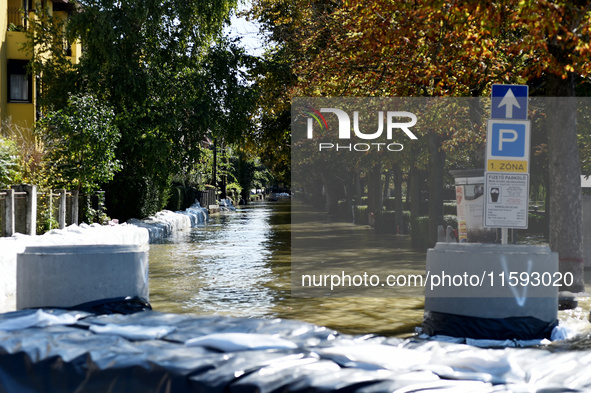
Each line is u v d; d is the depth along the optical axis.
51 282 6.39
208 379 3.14
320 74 18.52
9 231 13.95
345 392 2.86
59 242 13.98
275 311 9.41
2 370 3.58
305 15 24.11
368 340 3.75
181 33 28.77
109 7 26.58
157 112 27.50
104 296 6.45
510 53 12.95
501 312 6.88
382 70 15.94
